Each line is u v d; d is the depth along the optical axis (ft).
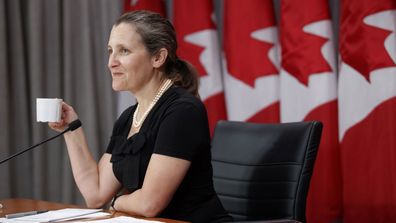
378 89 16.42
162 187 10.77
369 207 16.69
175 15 19.84
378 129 16.48
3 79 19.42
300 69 17.58
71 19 20.80
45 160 20.52
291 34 17.67
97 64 21.27
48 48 20.53
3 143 19.52
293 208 12.36
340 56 17.20
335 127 17.47
